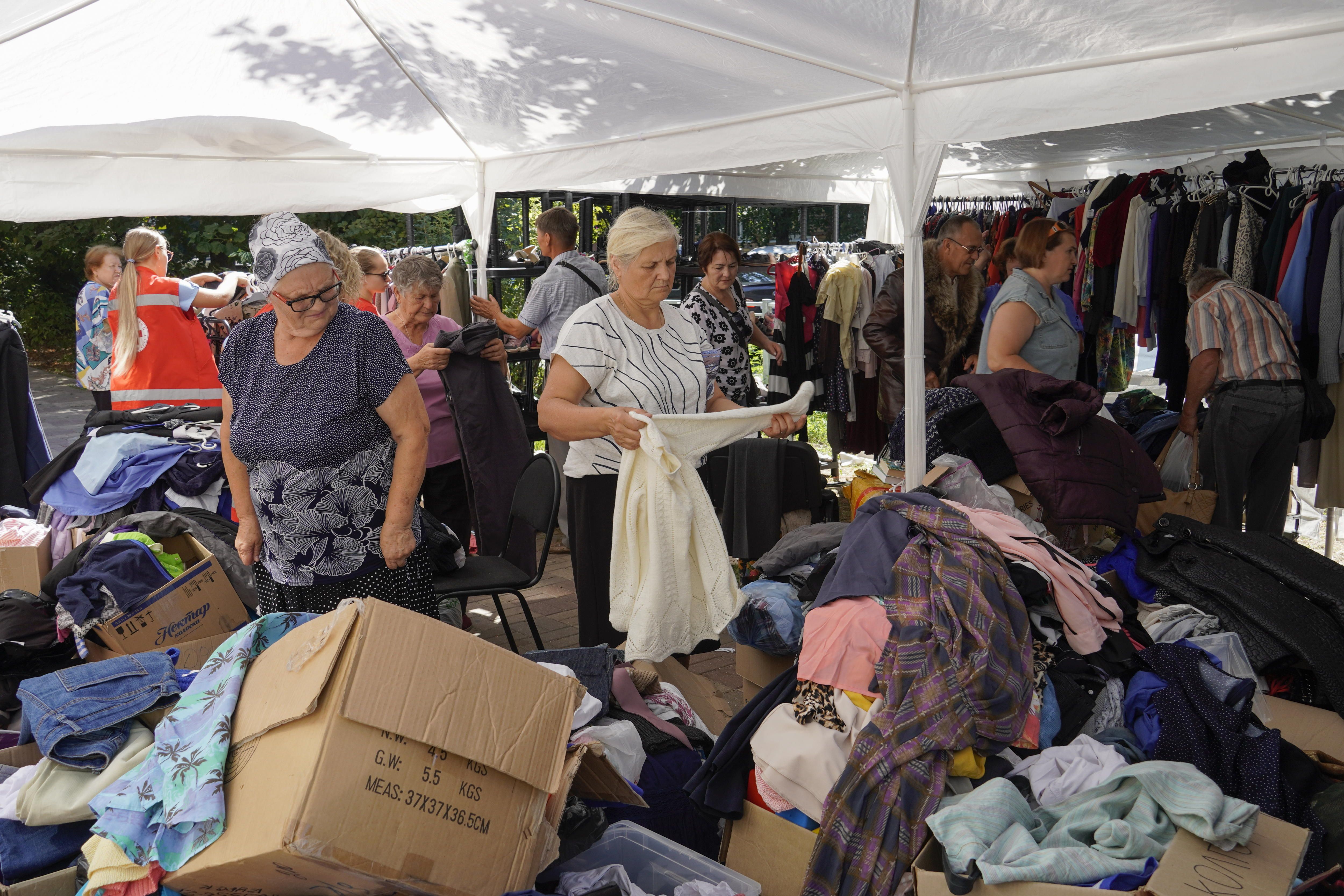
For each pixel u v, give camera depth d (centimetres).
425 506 500
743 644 343
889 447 429
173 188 499
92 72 380
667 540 289
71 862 211
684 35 341
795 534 363
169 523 399
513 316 805
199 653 351
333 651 178
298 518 266
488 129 516
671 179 711
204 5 342
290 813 165
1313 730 283
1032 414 343
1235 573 317
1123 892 190
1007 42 303
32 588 401
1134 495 335
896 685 239
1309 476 594
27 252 1614
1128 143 740
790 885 243
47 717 222
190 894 183
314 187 541
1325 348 545
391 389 266
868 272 687
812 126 385
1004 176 960
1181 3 262
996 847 201
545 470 398
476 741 184
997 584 259
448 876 178
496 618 519
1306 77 272
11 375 542
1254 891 188
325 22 373
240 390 266
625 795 235
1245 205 601
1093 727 259
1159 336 658
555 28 359
